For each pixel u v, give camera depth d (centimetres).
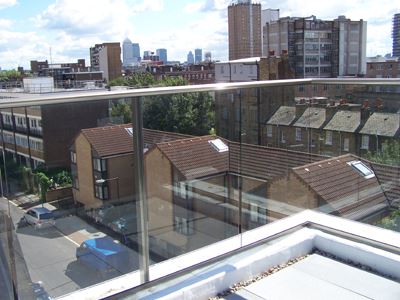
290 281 271
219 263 273
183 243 278
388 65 3756
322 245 312
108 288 235
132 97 239
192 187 282
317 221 335
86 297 225
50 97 207
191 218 282
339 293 256
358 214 338
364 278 274
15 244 206
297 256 305
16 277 204
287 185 336
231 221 308
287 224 330
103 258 237
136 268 250
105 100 228
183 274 258
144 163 250
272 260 288
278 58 5128
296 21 7000
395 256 278
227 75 5028
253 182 319
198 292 248
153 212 259
